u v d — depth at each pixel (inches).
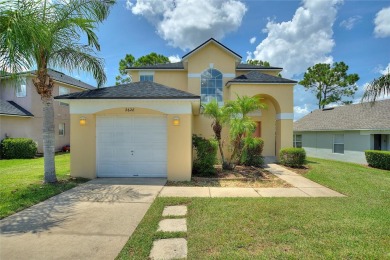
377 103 797.9
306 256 154.1
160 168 407.8
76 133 401.1
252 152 542.3
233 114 479.8
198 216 224.8
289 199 285.3
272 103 716.7
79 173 401.1
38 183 354.6
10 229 195.3
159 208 248.2
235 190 331.3
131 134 407.8
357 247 166.4
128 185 350.0
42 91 357.1
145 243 171.6
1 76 303.4
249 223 207.8
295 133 1062.4
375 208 252.8
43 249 162.7
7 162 619.8
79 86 1023.6
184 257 153.3
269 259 149.9
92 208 248.1
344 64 1409.9
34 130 860.0
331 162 703.7
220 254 156.1
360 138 727.7
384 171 548.7
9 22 265.3
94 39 401.7
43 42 300.5
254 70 781.3
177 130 393.1
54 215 227.5
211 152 441.7
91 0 372.8
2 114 744.3
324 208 250.7
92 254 156.5
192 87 688.4
